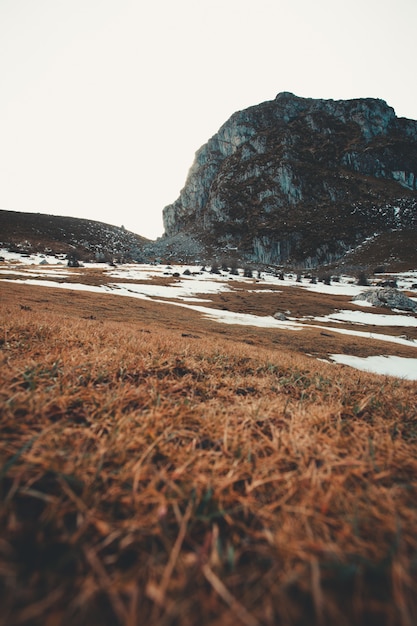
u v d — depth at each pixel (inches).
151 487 60.0
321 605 38.6
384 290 3671.3
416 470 76.9
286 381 173.6
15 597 39.3
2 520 51.3
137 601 39.0
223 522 57.7
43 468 60.6
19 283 2461.9
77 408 94.9
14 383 99.7
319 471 68.8
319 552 46.4
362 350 1360.7
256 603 40.5
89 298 2053.4
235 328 1627.7
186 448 78.4
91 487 58.6
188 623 37.4
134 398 109.7
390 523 54.4
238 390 155.0
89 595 38.5
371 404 136.1
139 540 50.8
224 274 5846.5
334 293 4387.3
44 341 194.9
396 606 39.6
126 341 226.2
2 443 66.0
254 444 85.0
